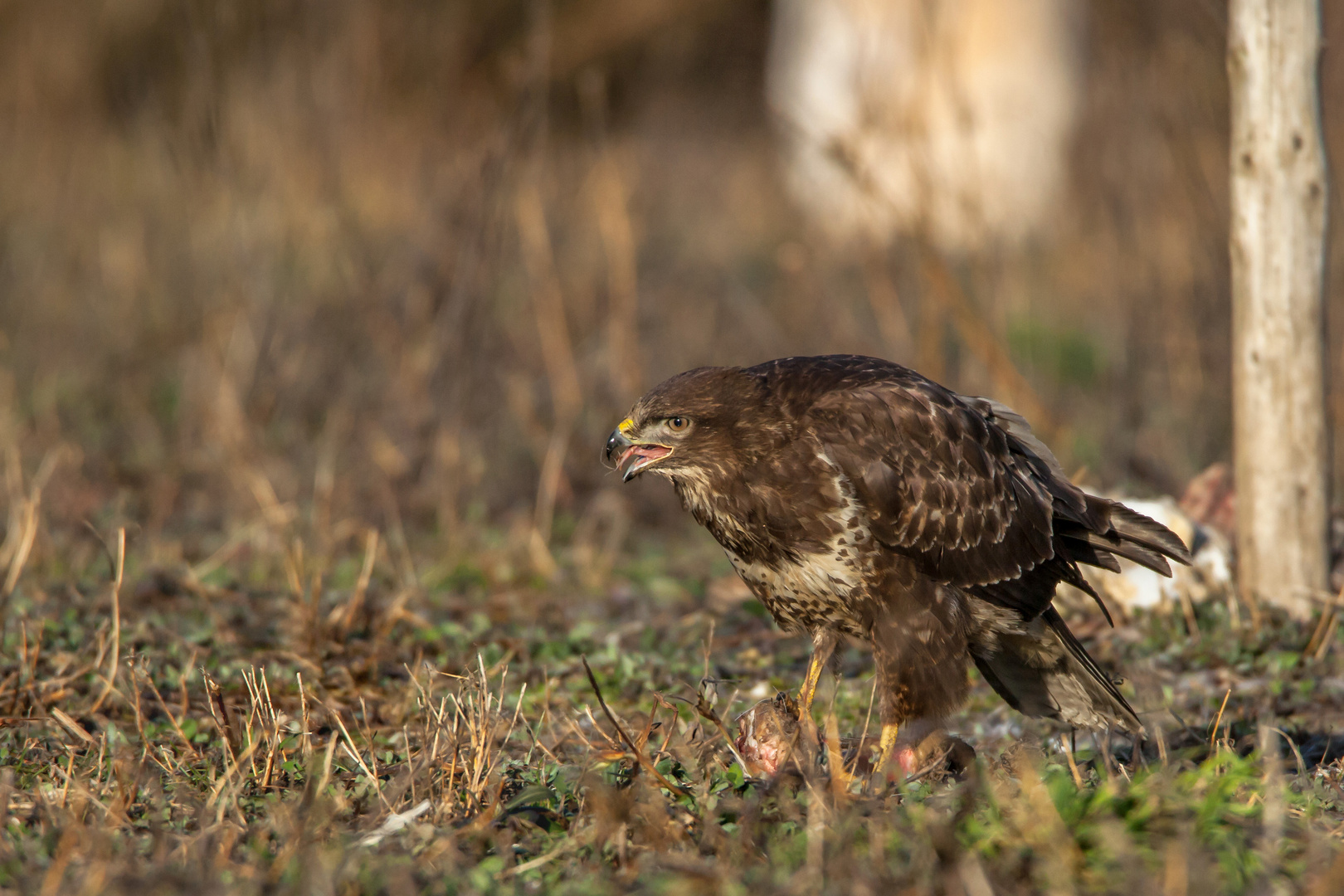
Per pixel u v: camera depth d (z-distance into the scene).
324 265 16.33
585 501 13.74
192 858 5.52
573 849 5.73
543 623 10.27
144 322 16.86
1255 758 6.48
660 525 13.70
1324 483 9.75
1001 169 22.53
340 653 8.91
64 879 5.31
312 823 5.64
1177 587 9.73
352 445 14.32
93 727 7.74
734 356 16.70
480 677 7.18
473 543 12.44
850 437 7.44
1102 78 15.70
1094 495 7.96
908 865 5.30
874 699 8.26
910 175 15.42
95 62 23.19
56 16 23.47
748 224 22.36
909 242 15.24
